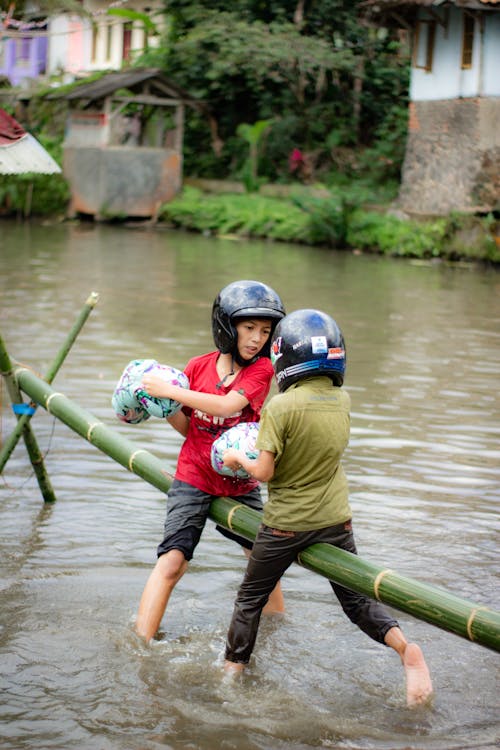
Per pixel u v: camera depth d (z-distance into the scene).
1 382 9.67
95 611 5.01
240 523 4.51
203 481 4.68
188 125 33.38
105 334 12.09
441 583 5.39
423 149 24.39
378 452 7.71
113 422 8.20
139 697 4.22
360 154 30.69
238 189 30.14
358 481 7.02
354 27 31.02
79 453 7.55
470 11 22.30
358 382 10.03
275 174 31.47
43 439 7.87
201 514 4.70
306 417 4.13
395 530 6.14
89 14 15.44
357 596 4.37
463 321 14.09
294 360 4.18
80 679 4.36
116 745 3.85
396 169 29.00
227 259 21.19
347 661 4.66
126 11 29.80
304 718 4.11
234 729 4.00
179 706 4.16
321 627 5.00
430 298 16.30
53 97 29.48
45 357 10.59
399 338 12.59
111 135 29.92
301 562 4.27
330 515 4.21
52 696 4.20
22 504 6.44
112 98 29.05
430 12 23.09
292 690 4.35
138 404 4.71
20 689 4.25
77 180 29.84
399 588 3.95
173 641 4.76
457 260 22.33
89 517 6.25
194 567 5.64
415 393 9.67
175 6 32.12
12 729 3.94
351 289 17.05
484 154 22.92
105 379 9.67
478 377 10.47
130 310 14.02
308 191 27.81
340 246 24.53
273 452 4.10
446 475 7.24
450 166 23.53
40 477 6.38
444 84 23.66
